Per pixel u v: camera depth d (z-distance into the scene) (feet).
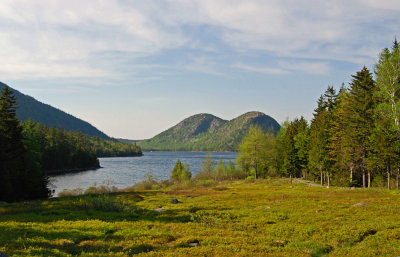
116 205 88.94
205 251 41.60
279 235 53.21
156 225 63.31
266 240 49.11
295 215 72.43
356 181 171.63
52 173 379.14
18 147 165.07
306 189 155.12
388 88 133.80
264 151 271.08
